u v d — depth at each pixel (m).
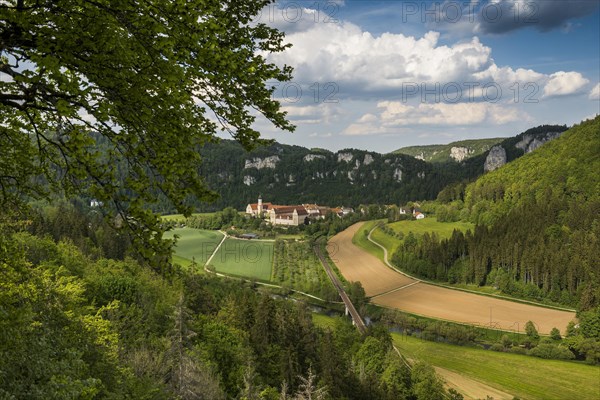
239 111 9.60
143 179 8.30
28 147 9.88
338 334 87.50
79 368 15.58
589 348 93.94
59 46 6.83
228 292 107.56
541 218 184.25
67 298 21.19
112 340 23.56
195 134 8.91
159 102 8.03
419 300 138.00
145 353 31.56
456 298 140.38
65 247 54.34
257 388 36.75
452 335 104.75
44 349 13.44
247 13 10.07
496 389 76.62
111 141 8.31
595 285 125.75
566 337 106.69
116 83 7.55
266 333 58.16
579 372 84.50
